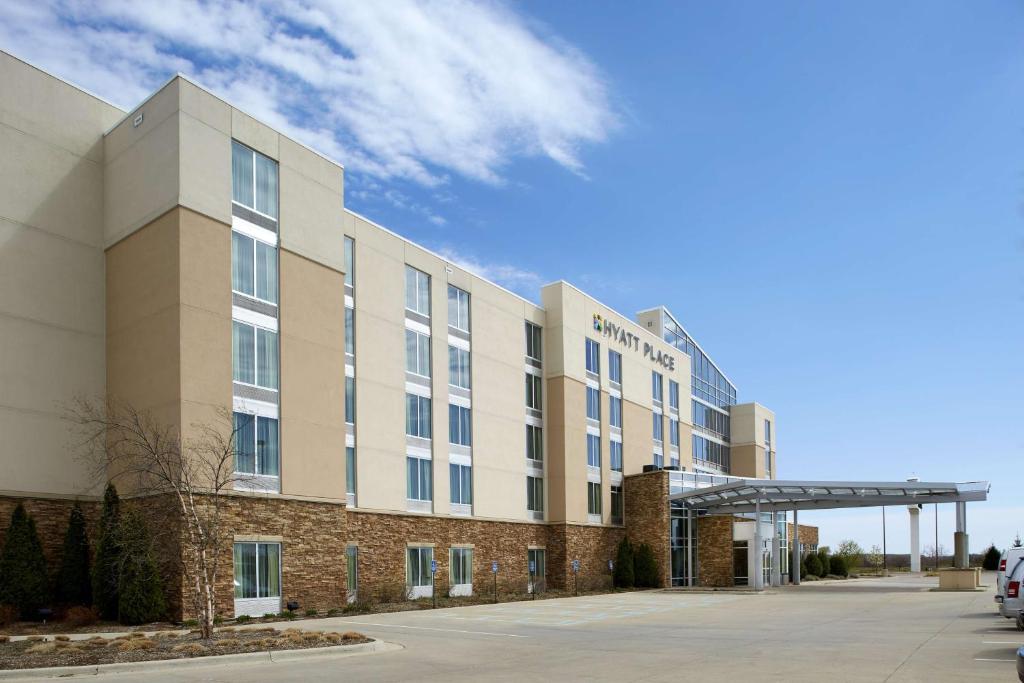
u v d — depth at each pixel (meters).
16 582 22.86
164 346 24.73
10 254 24.88
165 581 23.55
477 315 40.28
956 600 31.75
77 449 25.53
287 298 28.23
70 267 26.33
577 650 17.19
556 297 45.66
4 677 13.52
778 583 46.16
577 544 44.09
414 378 35.72
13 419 24.28
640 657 15.88
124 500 24.94
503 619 25.11
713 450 66.56
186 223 25.06
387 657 16.25
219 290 25.77
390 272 34.94
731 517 48.91
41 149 26.11
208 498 23.77
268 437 26.86
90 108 27.67
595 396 48.00
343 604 28.61
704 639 19.17
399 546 33.53
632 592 41.84
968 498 41.47
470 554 37.84
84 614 22.80
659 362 56.19
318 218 29.98
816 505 47.06
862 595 36.28
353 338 32.66
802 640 18.66
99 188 27.58
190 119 25.69
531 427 44.00
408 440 34.91
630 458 50.53
